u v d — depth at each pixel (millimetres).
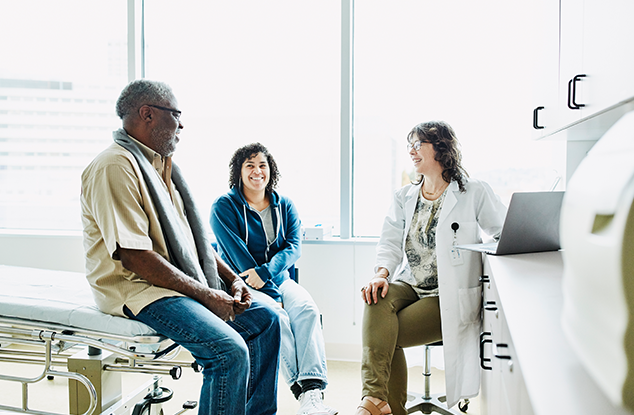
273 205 2479
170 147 1816
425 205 2168
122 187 1556
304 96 3053
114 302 1584
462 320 1997
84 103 3279
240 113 3117
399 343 1985
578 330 537
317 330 2143
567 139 2268
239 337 1574
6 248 3223
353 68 2980
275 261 2342
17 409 1617
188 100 3172
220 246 2395
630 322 414
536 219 1684
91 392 1551
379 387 1842
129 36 3174
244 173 2439
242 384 1560
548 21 1938
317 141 3051
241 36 3105
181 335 1510
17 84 3305
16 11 3301
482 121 2799
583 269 493
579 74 1402
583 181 511
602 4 1189
